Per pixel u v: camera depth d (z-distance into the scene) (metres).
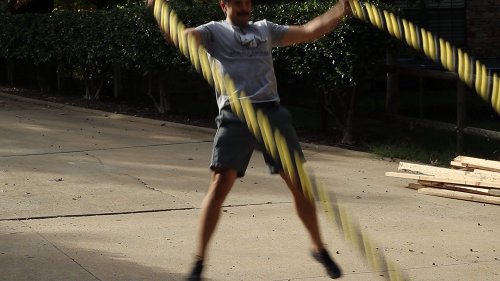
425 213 8.55
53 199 8.87
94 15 16.72
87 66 17.66
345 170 10.61
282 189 9.48
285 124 5.43
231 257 6.96
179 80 16.80
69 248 7.13
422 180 9.49
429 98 17.39
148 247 7.20
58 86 19.59
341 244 7.38
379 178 10.16
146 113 15.60
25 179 9.82
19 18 19.42
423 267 6.80
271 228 7.86
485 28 20.00
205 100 16.80
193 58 3.53
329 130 13.46
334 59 11.72
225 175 5.42
